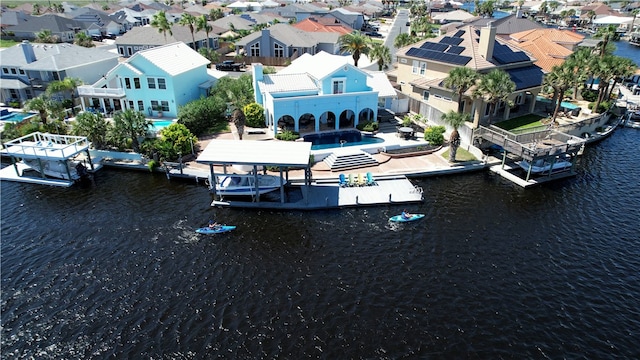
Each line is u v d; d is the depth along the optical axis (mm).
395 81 74062
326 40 100500
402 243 35125
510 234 36438
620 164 51094
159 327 26594
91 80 71562
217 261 32781
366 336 26047
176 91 60781
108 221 37875
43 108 52469
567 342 25750
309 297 29125
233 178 42062
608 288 30234
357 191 42469
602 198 42844
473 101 55156
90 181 45469
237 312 27781
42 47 69812
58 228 36781
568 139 48594
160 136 51188
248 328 26531
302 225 37625
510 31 94250
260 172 45281
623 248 34719
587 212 40125
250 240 35438
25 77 66812
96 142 50625
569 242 35438
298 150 41625
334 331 26406
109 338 25828
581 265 32594
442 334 26234
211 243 34969
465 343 25609
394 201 40719
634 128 63719
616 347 25438
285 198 41406
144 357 24547
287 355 24703
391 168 47000
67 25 115062
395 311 28000
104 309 27984
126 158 48844
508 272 31734
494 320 27312
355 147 49906
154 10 154250
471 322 27172
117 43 92812
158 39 92625
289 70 63062
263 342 25562
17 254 33250
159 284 30234
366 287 30141
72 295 29156
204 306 28281
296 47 94812
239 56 95250
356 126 55562
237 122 48688
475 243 35156
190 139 48844
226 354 24750
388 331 26422
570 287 30266
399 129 53219
